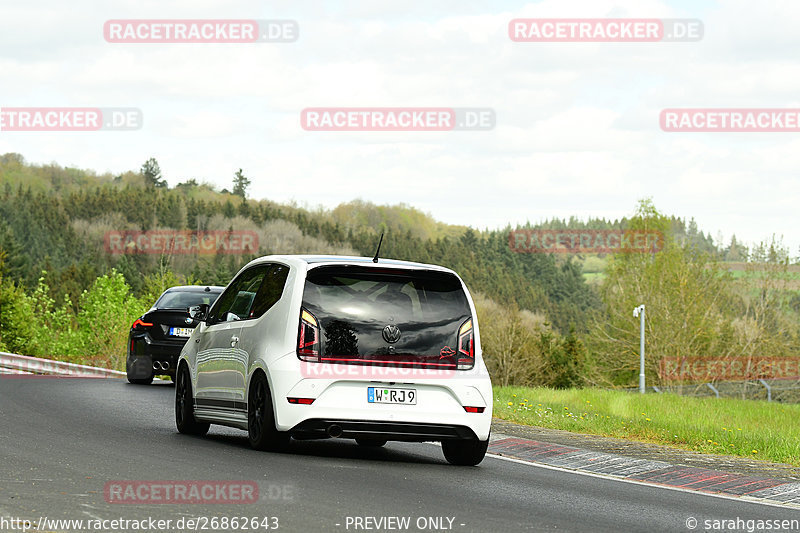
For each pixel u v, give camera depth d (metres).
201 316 43.97
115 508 23.42
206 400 39.94
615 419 59.00
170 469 30.05
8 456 31.55
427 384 34.91
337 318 34.59
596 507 28.06
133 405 53.03
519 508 26.94
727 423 80.25
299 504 25.16
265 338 35.59
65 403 52.00
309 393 33.97
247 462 32.47
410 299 35.47
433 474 32.97
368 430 34.22
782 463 40.91
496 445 42.66
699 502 30.34
